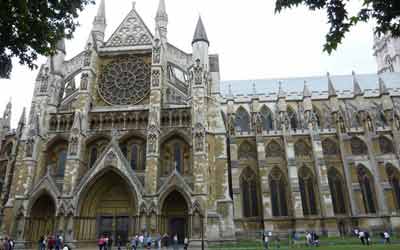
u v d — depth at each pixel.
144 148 47.22
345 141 63.72
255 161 65.06
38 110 48.00
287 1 13.91
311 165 63.97
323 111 73.81
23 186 43.50
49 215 44.69
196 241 39.19
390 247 34.41
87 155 47.50
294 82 85.12
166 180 42.19
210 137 47.19
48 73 50.44
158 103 46.56
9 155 65.94
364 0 13.19
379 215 57.25
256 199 62.34
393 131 64.44
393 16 13.15
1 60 17.00
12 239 40.97
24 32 16.27
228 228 43.28
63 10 18.50
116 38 54.94
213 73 51.97
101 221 44.69
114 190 46.19
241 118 75.12
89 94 48.84
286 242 49.81
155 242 39.31
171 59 52.59
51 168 47.19
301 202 59.03
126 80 51.53
